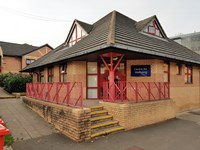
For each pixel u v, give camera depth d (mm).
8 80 18703
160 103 9203
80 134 6105
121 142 6098
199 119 10203
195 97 14945
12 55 28422
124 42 7973
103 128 7188
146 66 10531
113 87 8234
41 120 8742
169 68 12008
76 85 6848
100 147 5645
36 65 15523
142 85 9547
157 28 13922
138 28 12508
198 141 6305
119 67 11031
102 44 7477
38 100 9945
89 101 10078
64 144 5883
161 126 8266
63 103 7414
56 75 13164
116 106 7777
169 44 13961
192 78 14688
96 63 11344
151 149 5551
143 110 8242
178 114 11945
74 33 14367
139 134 6988
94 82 11320
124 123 7438
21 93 16312
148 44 9922
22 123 8266
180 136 6832
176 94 12555
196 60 14125
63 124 6945
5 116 9375
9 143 5953
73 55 9281
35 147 5652
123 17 13508
